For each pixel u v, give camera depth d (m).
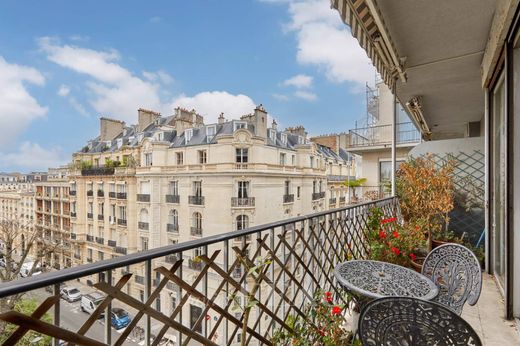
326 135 31.56
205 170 16.44
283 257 1.86
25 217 29.64
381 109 12.53
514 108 2.39
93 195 22.48
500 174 3.08
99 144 27.00
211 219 16.06
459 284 1.95
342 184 26.70
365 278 1.89
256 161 16.33
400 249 3.12
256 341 1.86
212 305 1.38
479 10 2.57
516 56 2.39
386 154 12.10
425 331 1.13
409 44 3.22
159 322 1.25
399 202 4.72
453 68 3.90
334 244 2.57
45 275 0.81
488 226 3.57
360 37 2.62
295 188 19.48
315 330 1.92
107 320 0.99
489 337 2.22
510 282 2.46
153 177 18.08
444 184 4.20
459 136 8.76
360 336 1.18
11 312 0.76
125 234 19.91
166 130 20.34
